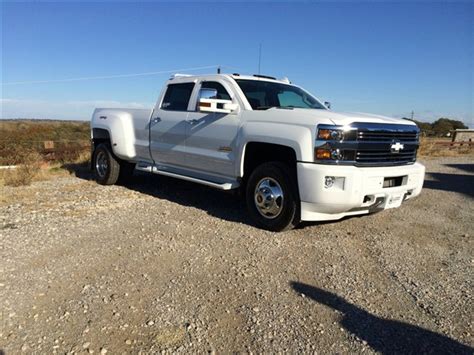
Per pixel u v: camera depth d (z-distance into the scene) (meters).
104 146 7.75
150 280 3.47
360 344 2.63
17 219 5.21
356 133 4.40
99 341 2.58
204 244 4.41
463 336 2.76
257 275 3.63
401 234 5.06
